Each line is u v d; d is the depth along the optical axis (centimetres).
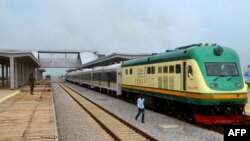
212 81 1702
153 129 1712
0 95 3831
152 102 2472
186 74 1844
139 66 2712
